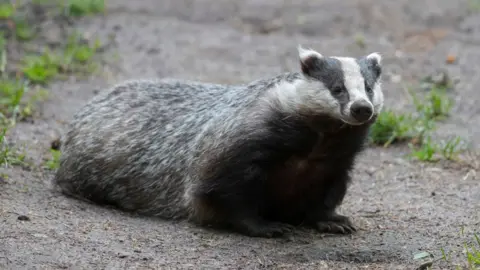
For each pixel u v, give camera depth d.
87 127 12.45
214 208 10.83
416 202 12.34
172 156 11.58
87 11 22.66
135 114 12.25
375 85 10.45
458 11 24.62
